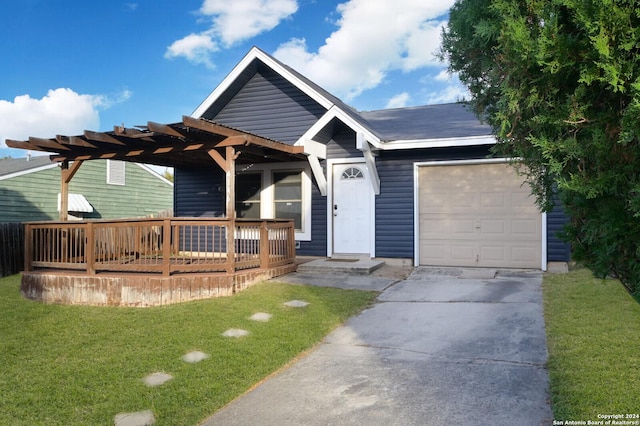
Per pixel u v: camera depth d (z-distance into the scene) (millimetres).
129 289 7938
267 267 9297
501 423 3551
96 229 9172
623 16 2379
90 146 9047
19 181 18922
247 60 11734
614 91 2408
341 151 11242
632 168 2570
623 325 5426
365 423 3686
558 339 5121
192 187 13305
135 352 5465
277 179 12086
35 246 9227
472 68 4523
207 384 4543
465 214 10148
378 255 10758
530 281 8359
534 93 2998
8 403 4211
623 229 2586
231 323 6492
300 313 6855
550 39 2689
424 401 3996
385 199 10711
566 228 3117
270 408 4043
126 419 3896
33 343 5891
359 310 7039
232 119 12547
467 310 6691
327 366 4938
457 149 10117
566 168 2943
